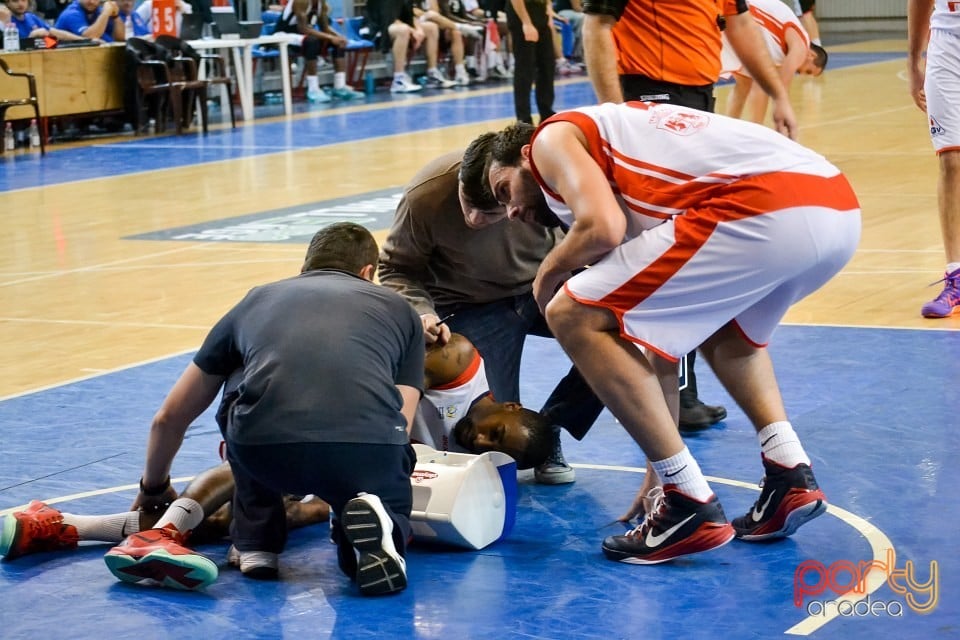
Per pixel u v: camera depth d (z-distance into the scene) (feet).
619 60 28.27
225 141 88.74
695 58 27.99
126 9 96.99
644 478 23.52
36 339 38.11
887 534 21.25
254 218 57.77
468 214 22.95
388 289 21.52
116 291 44.24
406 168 71.92
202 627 18.56
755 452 26.11
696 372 32.37
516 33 74.84
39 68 87.10
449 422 24.31
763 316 20.81
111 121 97.35
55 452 27.32
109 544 22.38
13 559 21.65
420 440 24.38
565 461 25.85
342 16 125.39
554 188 20.08
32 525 21.54
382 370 20.34
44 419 29.89
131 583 20.39
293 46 115.44
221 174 72.43
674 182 19.72
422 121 95.81
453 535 21.29
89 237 54.60
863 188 58.75
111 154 83.56
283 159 77.82
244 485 20.61
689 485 20.24
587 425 25.08
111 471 25.96
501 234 25.29
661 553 20.39
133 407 30.66
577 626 18.17
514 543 21.91
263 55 106.63
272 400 19.76
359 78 123.03
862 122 84.58
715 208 19.42
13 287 45.50
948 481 23.58
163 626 18.62
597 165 19.84
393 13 121.80
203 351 21.02
